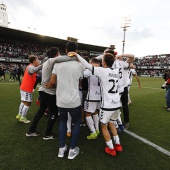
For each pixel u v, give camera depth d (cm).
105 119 253
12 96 720
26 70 375
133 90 1091
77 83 247
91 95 300
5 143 289
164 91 1043
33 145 285
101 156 257
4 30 3120
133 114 498
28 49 3741
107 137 258
